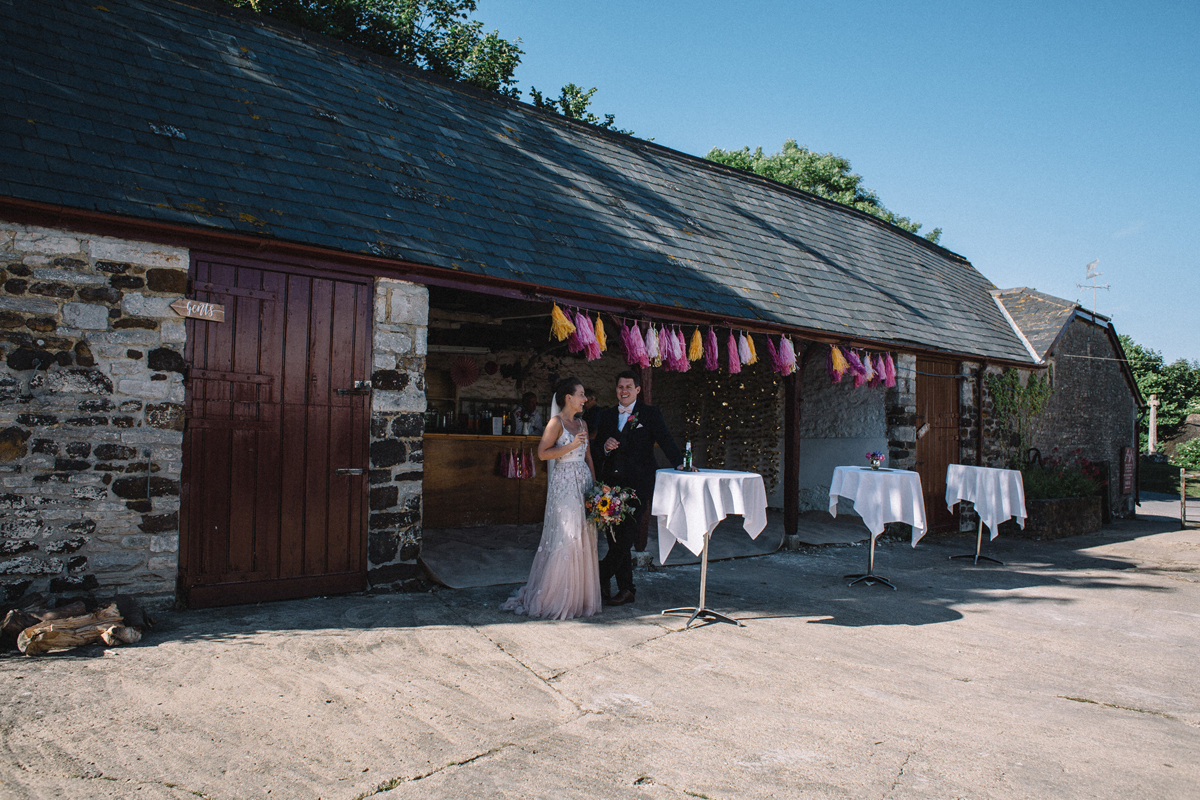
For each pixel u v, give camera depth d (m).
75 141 5.00
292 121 6.60
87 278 4.80
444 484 8.96
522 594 5.52
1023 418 12.66
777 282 9.40
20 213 4.58
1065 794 2.96
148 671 3.85
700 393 13.16
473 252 6.45
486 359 11.79
